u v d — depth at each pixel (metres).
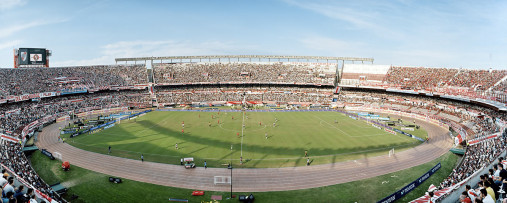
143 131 71.62
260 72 142.38
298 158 49.84
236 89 137.38
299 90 136.12
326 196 35.47
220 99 130.12
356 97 124.44
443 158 50.75
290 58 149.50
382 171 44.00
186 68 143.88
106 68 128.62
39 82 102.38
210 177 41.31
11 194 14.84
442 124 80.94
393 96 117.00
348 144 59.41
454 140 63.91
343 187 38.16
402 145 59.06
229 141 61.31
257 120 89.19
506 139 45.69
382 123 81.62
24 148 53.75
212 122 85.06
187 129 74.19
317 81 134.12
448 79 103.94
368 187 38.19
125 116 92.62
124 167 44.97
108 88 117.50
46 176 41.16
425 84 107.25
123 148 55.41
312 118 93.69
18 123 69.75
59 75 112.31
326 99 128.25
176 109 112.69
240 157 50.12
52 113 88.69
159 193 36.12
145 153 52.12
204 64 148.25
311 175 42.22
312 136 66.56
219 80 136.62
